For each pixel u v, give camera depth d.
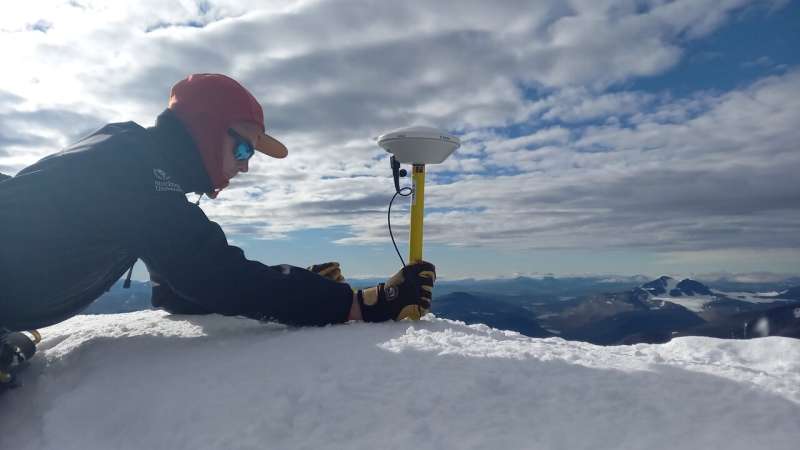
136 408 1.34
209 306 1.85
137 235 1.66
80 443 1.26
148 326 2.21
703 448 0.96
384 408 1.18
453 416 1.14
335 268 2.30
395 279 2.05
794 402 1.12
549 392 1.22
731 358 1.80
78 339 2.04
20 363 1.61
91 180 1.56
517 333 2.10
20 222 1.46
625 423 1.08
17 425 1.42
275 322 1.98
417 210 2.38
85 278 1.66
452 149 2.35
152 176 1.67
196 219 1.75
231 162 1.94
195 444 1.14
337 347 1.59
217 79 1.88
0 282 1.46
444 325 2.03
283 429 1.15
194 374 1.48
